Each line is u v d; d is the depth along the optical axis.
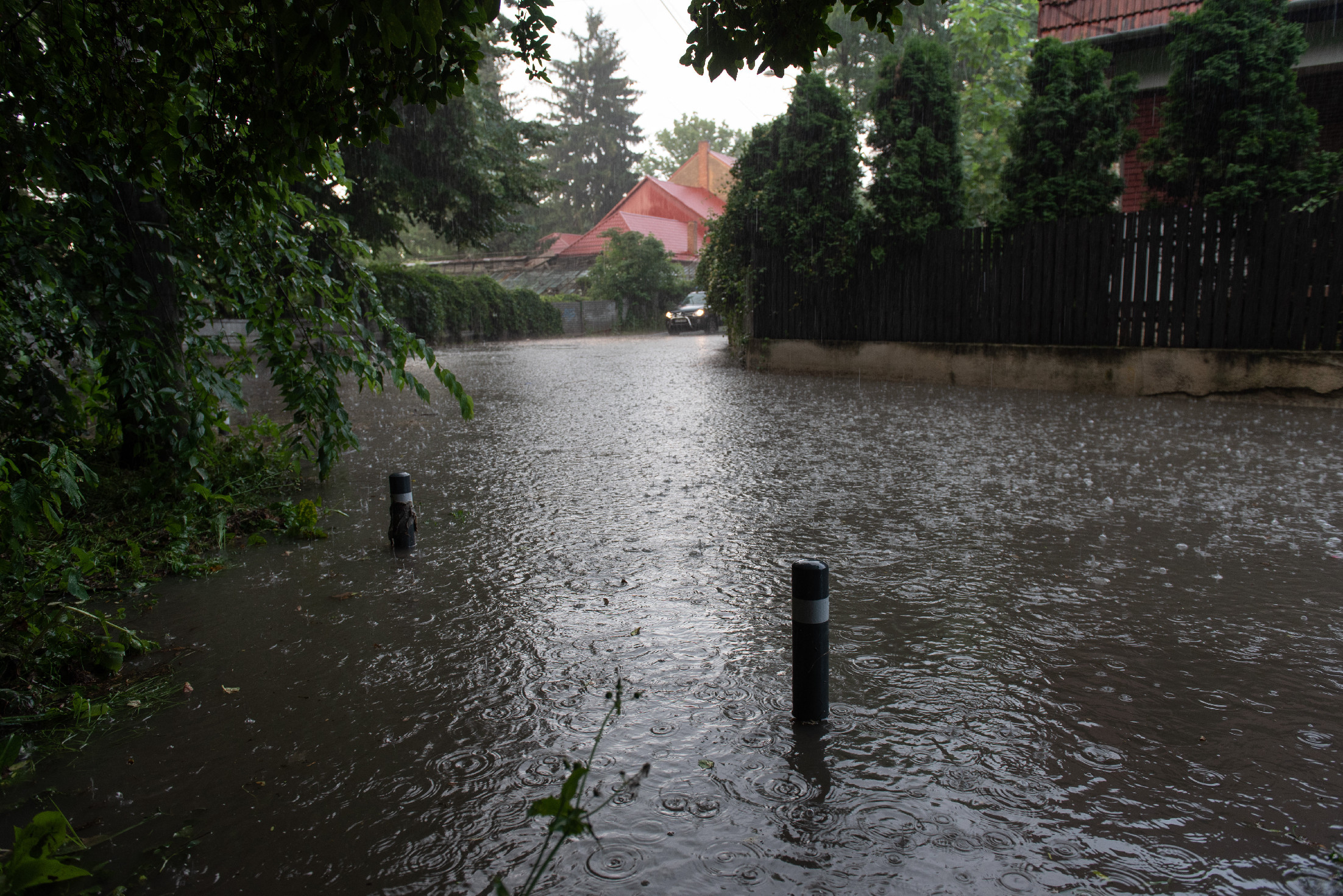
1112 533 5.54
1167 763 2.85
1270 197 11.15
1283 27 11.28
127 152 3.68
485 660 3.75
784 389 14.16
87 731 3.21
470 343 31.00
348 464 8.34
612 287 39.28
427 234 57.25
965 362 14.13
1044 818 2.55
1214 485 6.75
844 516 6.09
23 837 2.33
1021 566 4.91
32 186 4.42
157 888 2.32
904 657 3.72
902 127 14.59
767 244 17.06
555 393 14.35
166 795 2.78
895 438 9.25
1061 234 12.91
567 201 66.06
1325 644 3.78
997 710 3.22
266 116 3.30
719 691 3.41
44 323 4.69
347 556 5.34
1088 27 15.70
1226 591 4.45
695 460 8.27
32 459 3.68
